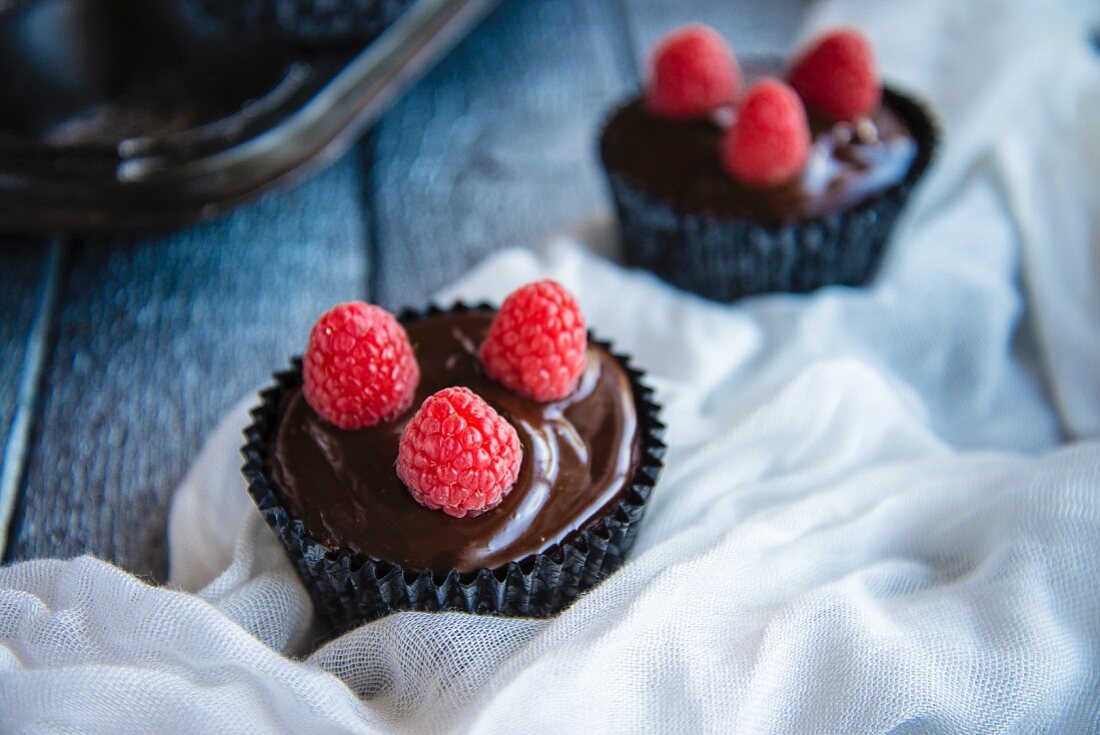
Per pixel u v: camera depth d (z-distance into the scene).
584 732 0.27
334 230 0.39
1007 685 0.29
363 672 0.29
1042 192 0.38
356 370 0.29
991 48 0.41
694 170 0.36
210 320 0.36
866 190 0.36
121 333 0.36
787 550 0.31
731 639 0.29
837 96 0.36
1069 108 0.40
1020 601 0.29
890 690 0.28
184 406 0.34
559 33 0.45
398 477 0.29
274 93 0.36
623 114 0.38
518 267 0.36
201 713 0.27
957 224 0.38
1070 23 0.41
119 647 0.28
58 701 0.27
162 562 0.32
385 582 0.28
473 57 0.44
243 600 0.29
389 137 0.41
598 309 0.36
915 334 0.36
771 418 0.33
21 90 0.35
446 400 0.28
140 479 0.33
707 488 0.32
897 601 0.30
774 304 0.36
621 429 0.30
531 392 0.30
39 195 0.34
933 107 0.40
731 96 0.37
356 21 0.37
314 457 0.29
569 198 0.40
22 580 0.29
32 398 0.34
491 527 0.28
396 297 0.37
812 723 0.28
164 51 0.37
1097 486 0.31
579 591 0.30
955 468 0.32
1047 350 0.36
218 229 0.38
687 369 0.35
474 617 0.29
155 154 0.34
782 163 0.35
